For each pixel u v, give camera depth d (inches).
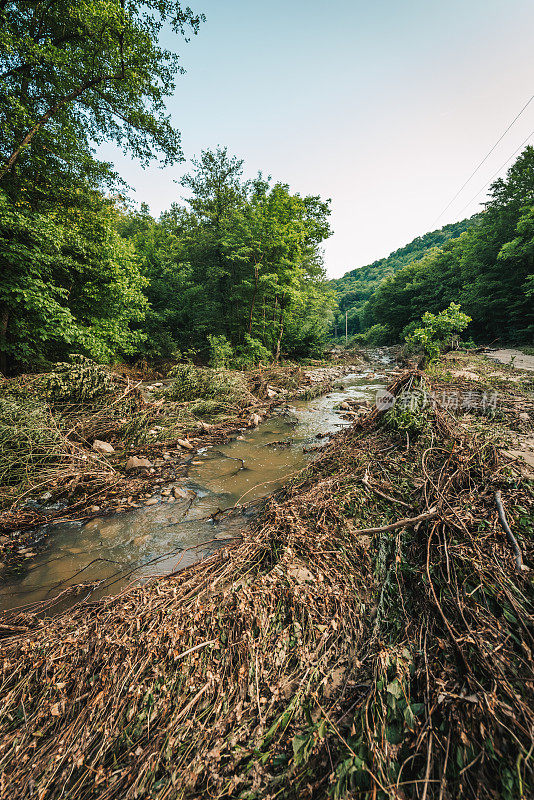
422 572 94.7
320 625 83.5
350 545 110.3
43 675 77.9
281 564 102.3
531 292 839.1
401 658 72.8
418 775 54.1
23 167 391.9
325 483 156.3
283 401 457.7
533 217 795.4
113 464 234.1
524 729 54.1
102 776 59.0
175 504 185.2
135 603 97.1
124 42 379.2
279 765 58.7
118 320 482.6
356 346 1830.7
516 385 332.2
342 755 58.4
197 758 59.5
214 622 84.7
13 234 340.5
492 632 72.1
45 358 415.2
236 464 242.1
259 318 780.0
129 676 73.9
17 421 214.7
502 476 125.6
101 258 446.0
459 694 62.2
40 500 184.7
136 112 440.5
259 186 754.8
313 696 68.4
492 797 48.8
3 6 346.9
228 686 71.8
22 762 62.4
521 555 88.6
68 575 130.7
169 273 689.0
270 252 706.8
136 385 323.9
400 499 132.4
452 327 493.4
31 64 353.4
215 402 376.2
